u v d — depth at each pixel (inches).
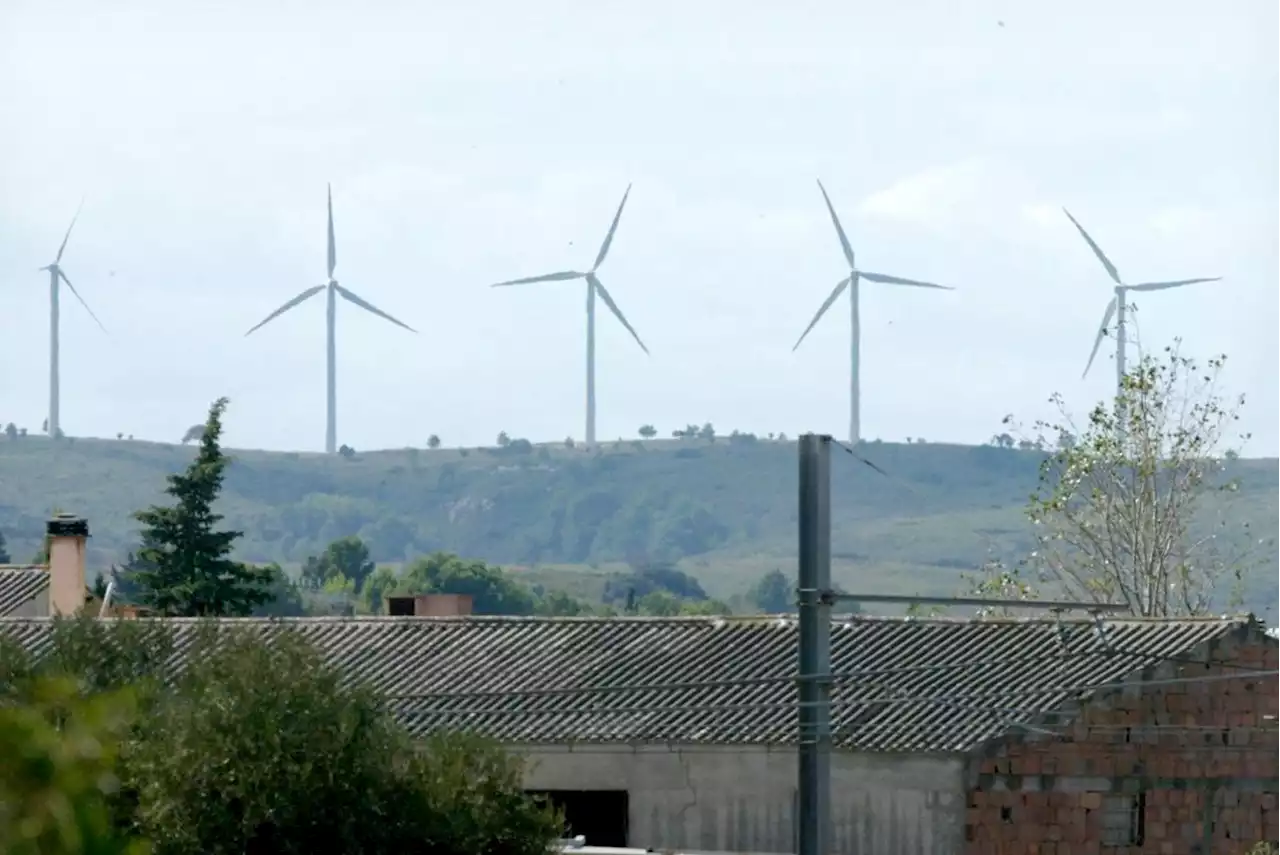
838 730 2938.0
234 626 2979.8
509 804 2263.8
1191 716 2955.2
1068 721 2915.8
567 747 2977.4
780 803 2923.2
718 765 2950.3
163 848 2038.6
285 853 2100.1
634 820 2960.1
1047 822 2898.6
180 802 2066.9
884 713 2965.1
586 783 2974.9
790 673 3038.9
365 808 2138.3
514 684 3073.3
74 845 737.0
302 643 2258.9
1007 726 2908.5
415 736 2832.2
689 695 3009.4
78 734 763.4
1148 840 2920.8
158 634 2527.1
